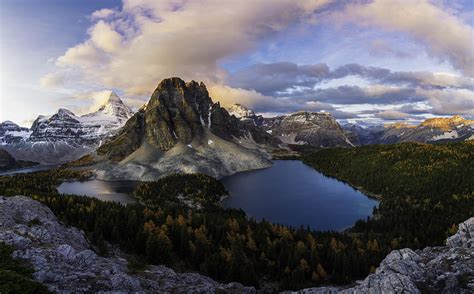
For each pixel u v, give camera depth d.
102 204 127.31
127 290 46.50
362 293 45.47
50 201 120.19
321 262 94.50
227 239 104.69
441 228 132.12
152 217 114.56
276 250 102.94
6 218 59.78
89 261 52.31
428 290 43.94
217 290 59.56
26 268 43.44
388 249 103.75
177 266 85.31
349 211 193.12
